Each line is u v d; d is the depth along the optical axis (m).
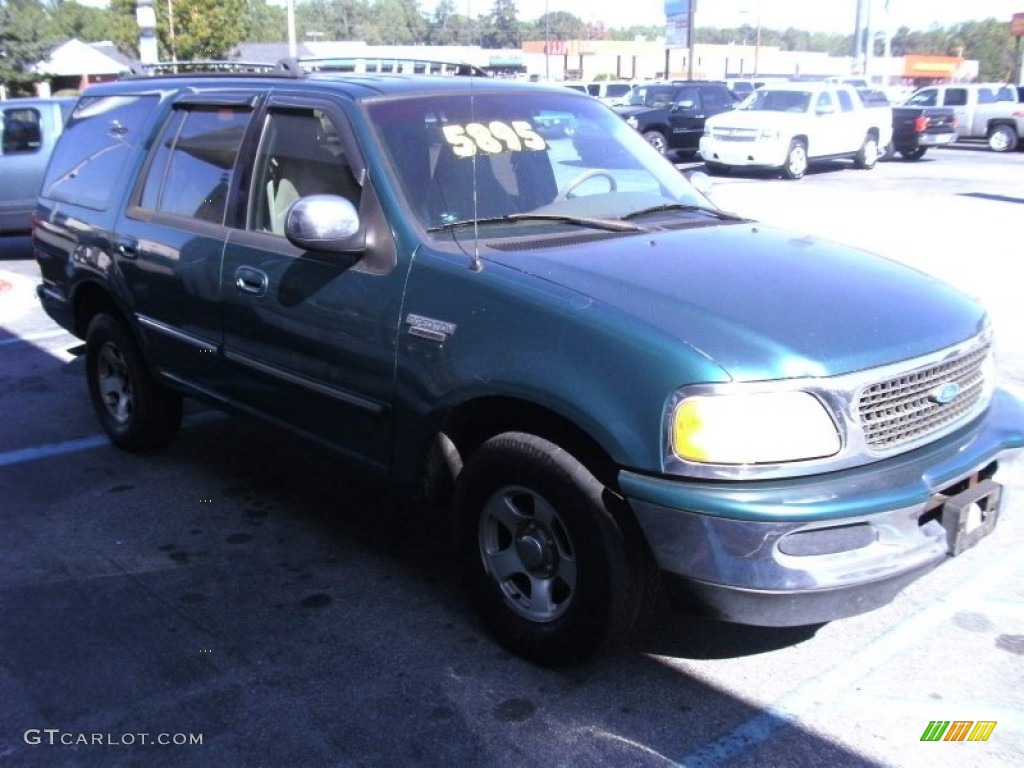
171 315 4.89
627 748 3.12
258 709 3.32
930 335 3.28
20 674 3.52
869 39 39.81
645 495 3.01
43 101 12.70
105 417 5.84
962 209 15.24
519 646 3.56
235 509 4.96
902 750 3.12
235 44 46.25
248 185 4.48
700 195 4.81
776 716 3.28
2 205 12.41
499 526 3.61
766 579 2.94
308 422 4.23
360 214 3.88
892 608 3.96
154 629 3.82
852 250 4.11
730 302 3.26
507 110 4.47
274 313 4.20
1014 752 3.11
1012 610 3.94
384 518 4.86
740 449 2.93
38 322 9.05
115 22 53.22
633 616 3.29
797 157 21.03
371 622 3.88
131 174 5.28
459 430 3.66
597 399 3.09
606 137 4.79
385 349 3.72
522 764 3.05
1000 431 3.50
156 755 3.09
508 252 3.62
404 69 6.26
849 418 3.00
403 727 3.23
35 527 4.75
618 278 3.39
